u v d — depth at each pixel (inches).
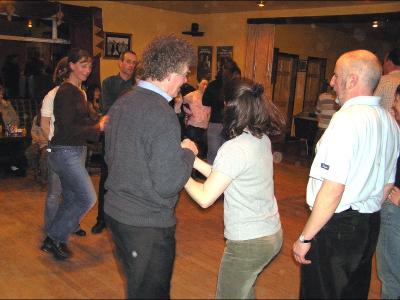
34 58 258.4
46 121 115.6
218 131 174.2
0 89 207.8
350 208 67.1
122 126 61.7
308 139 303.1
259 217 66.8
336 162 62.3
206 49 325.7
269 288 106.8
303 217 163.0
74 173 106.9
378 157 68.0
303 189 205.9
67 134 104.9
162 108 60.3
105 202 66.3
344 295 69.8
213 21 318.7
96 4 268.1
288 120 367.9
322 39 378.3
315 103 390.6
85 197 110.0
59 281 104.6
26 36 254.5
